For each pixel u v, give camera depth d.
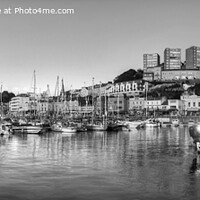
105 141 70.81
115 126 109.38
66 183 30.77
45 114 179.38
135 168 37.91
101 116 152.25
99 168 37.78
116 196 26.97
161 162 42.00
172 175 34.28
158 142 69.31
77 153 50.22
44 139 75.19
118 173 35.12
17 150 53.53
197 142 49.34
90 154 49.19
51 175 33.97
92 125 108.12
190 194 27.62
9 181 31.34
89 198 26.42
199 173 35.28
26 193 27.56
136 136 87.06
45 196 26.83
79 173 35.03
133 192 28.06
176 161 42.81
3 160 43.03
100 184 30.52
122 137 82.94
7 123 103.69
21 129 94.88
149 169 37.31
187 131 114.19
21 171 35.81
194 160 43.66
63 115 151.88
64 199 26.12
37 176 33.44
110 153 50.44
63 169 37.06
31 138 77.88
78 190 28.53
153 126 145.62
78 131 103.06
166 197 26.83
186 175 34.31
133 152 51.81
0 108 197.00
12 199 26.05
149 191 28.39
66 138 78.44
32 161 42.31
